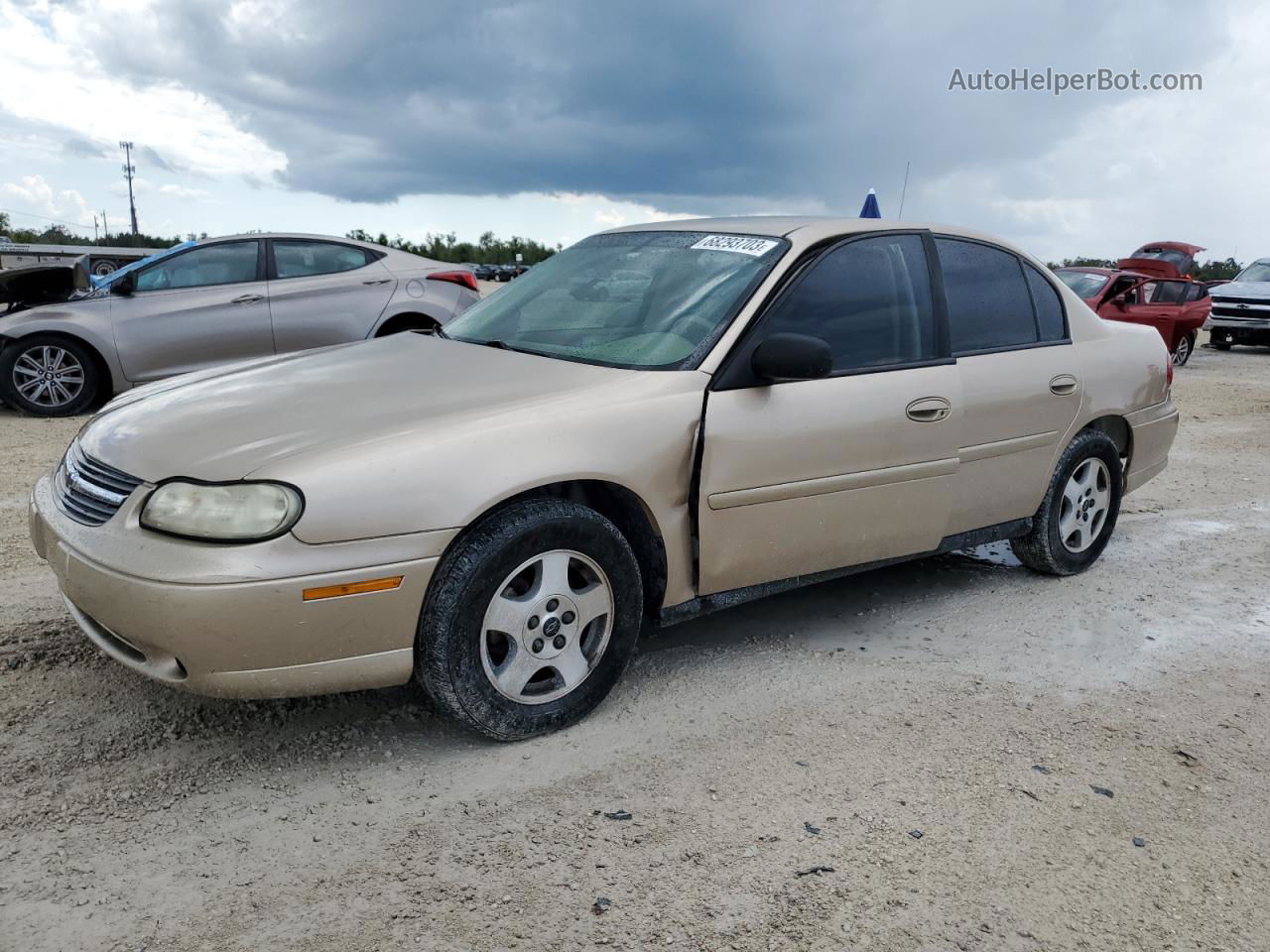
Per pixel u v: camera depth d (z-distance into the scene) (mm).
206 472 2770
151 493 2799
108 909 2316
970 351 4254
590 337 3748
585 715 3285
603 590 3223
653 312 3734
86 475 3049
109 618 2768
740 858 2598
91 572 2770
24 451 7219
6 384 8633
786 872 2547
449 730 3229
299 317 9031
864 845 2680
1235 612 4680
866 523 3865
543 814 2766
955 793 2961
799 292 3709
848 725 3363
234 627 2650
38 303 9148
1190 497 6980
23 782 2803
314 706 3338
